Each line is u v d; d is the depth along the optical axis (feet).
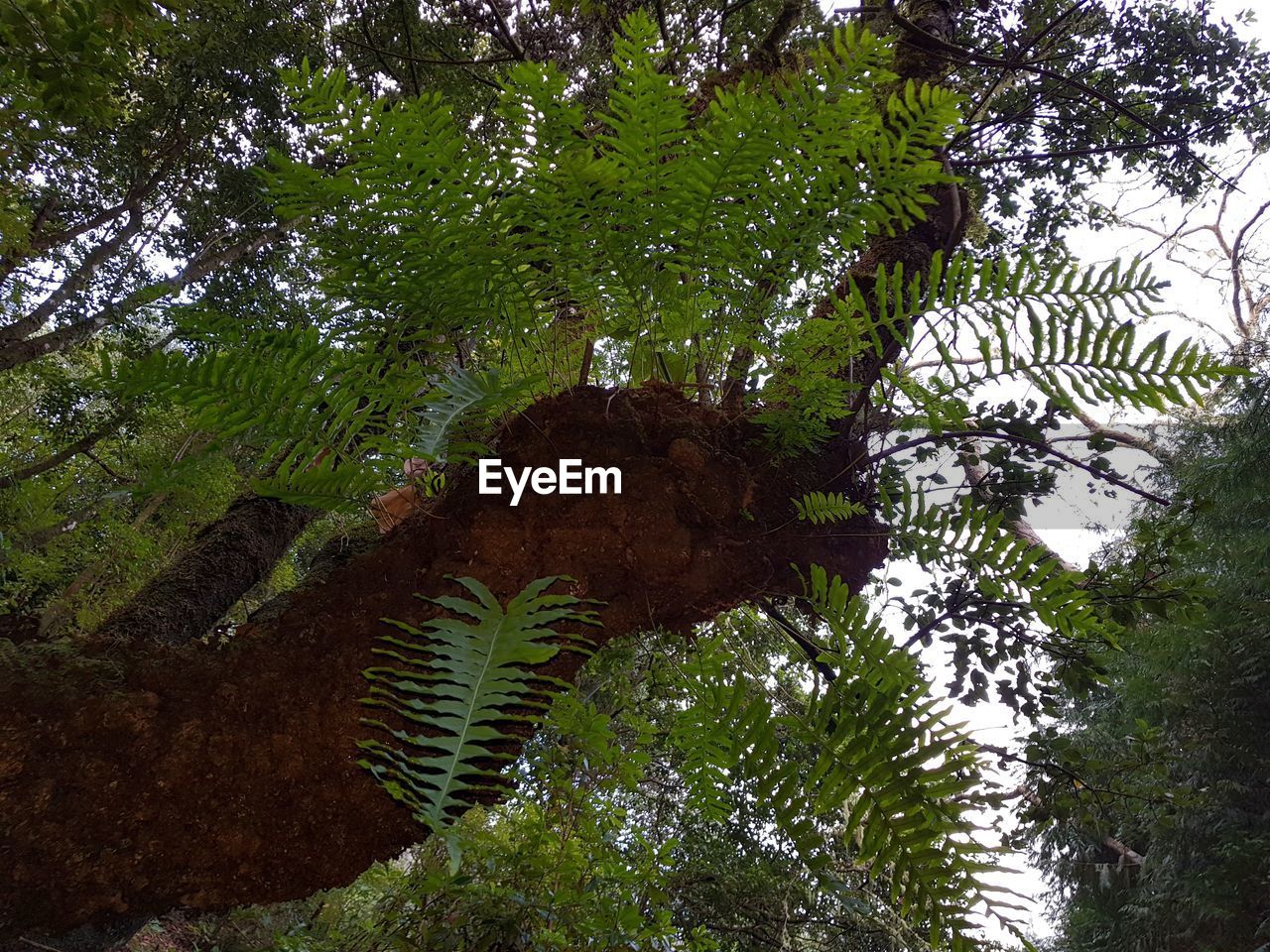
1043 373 4.20
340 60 26.40
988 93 14.24
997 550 4.85
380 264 4.20
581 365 5.49
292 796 3.89
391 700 4.08
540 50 17.60
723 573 4.86
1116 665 25.35
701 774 5.85
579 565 4.56
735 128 4.13
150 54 26.35
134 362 3.71
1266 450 24.75
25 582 18.51
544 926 7.88
